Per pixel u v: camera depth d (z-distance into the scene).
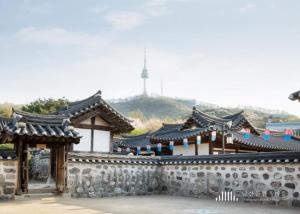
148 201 16.47
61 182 16.77
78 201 15.83
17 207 13.28
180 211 13.21
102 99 24.09
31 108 49.28
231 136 23.47
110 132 25.14
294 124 58.06
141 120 94.81
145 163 20.19
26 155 15.97
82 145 23.64
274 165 15.95
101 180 18.42
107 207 14.03
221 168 18.03
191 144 26.50
